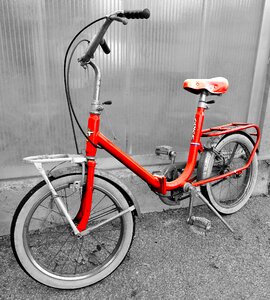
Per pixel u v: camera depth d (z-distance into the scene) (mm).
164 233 2131
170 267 1815
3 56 1771
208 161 2098
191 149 2020
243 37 2254
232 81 2350
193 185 1989
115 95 2070
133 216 1683
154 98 2178
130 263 1842
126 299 1594
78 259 1870
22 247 1501
